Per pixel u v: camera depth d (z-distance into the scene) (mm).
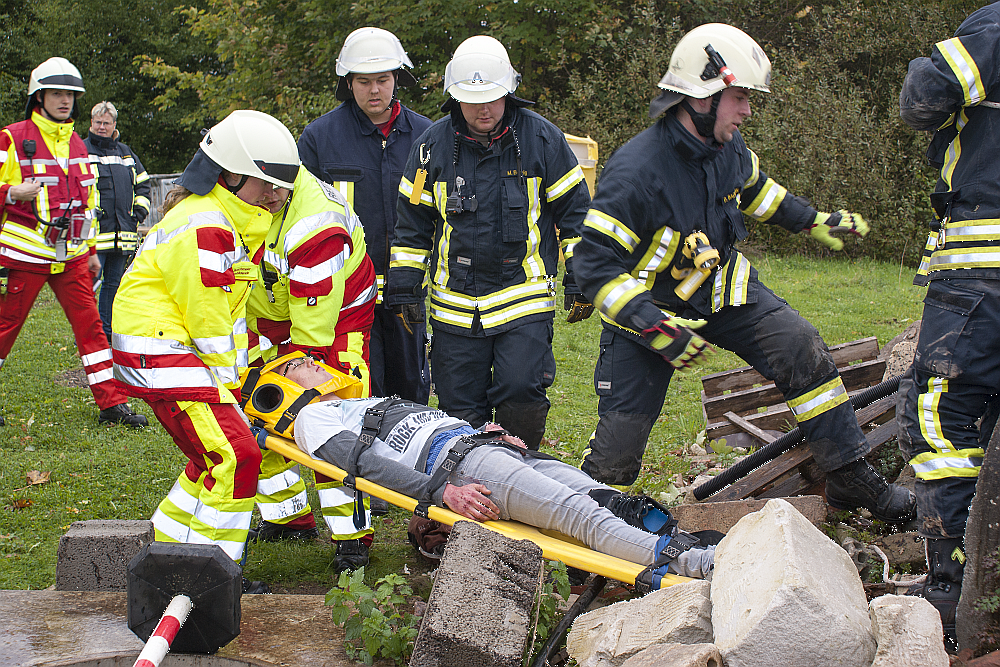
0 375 7551
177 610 2602
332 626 3014
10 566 4102
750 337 3883
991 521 2619
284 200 3611
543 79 17547
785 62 15711
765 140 14766
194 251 3277
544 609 2977
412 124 5070
